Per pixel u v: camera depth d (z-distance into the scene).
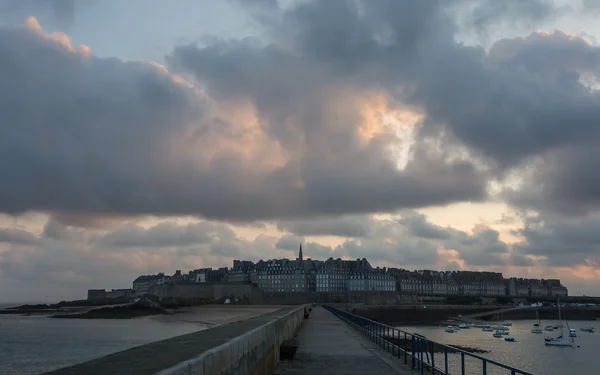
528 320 185.00
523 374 8.61
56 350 74.38
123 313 185.75
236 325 14.57
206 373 7.13
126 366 6.46
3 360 63.69
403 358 19.25
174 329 115.88
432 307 179.38
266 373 13.84
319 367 16.86
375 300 199.50
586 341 104.75
